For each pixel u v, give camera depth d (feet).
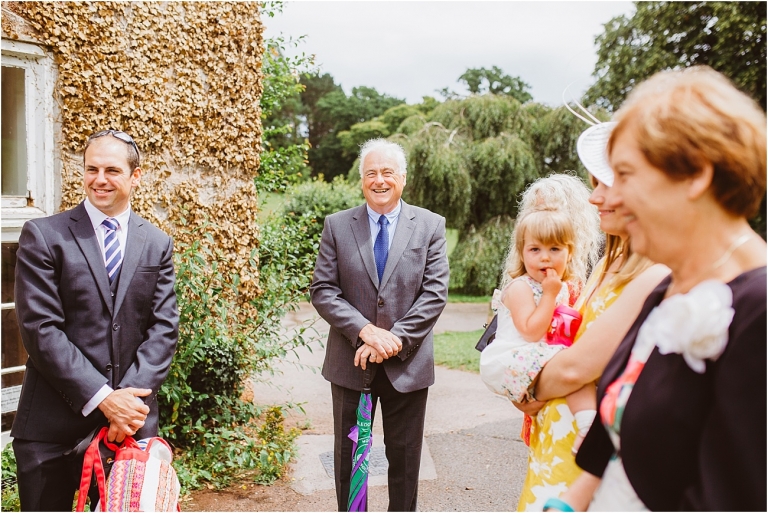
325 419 15.84
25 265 7.40
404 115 120.06
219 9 14.73
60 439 7.38
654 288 4.18
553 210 5.75
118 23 13.17
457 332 29.09
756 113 3.16
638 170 3.29
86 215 7.91
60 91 12.53
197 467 12.13
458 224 42.19
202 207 14.70
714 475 2.93
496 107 43.55
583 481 3.98
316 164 140.77
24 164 12.32
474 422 15.80
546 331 5.26
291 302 15.49
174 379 12.10
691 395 3.14
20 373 12.93
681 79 3.36
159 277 8.29
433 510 10.89
